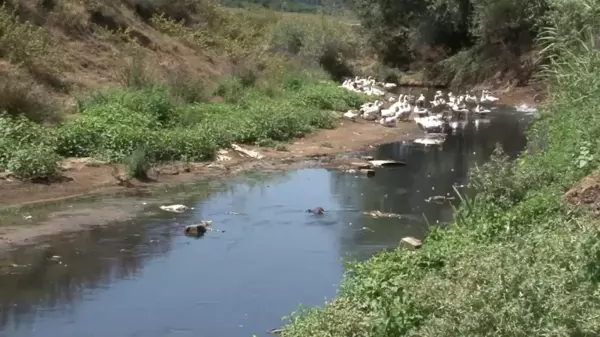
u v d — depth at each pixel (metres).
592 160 10.09
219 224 12.95
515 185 10.55
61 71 21.98
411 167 18.16
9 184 14.35
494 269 6.27
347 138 21.69
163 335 8.48
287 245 11.80
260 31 38.59
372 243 11.91
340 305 7.71
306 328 7.42
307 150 19.70
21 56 21.09
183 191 15.20
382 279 8.14
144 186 15.40
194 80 24.09
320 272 10.57
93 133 16.95
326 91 27.44
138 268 10.68
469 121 26.38
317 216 13.55
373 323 6.98
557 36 17.69
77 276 10.31
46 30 23.88
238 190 15.46
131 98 19.95
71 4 25.80
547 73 18.89
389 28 43.78
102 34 25.70
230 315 9.06
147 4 30.56
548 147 12.98
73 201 14.05
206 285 10.04
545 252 6.62
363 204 14.45
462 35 41.69
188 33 30.48
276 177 16.77
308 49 37.53
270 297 9.63
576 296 5.58
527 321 5.43
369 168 17.97
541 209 9.17
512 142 21.80
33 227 12.41
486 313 5.54
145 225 12.74
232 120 20.42
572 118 12.97
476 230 9.16
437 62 41.56
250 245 11.80
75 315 9.02
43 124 17.41
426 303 6.67
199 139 17.91
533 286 5.74
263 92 25.92
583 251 6.27
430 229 10.43
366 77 38.66
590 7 16.56
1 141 15.29
